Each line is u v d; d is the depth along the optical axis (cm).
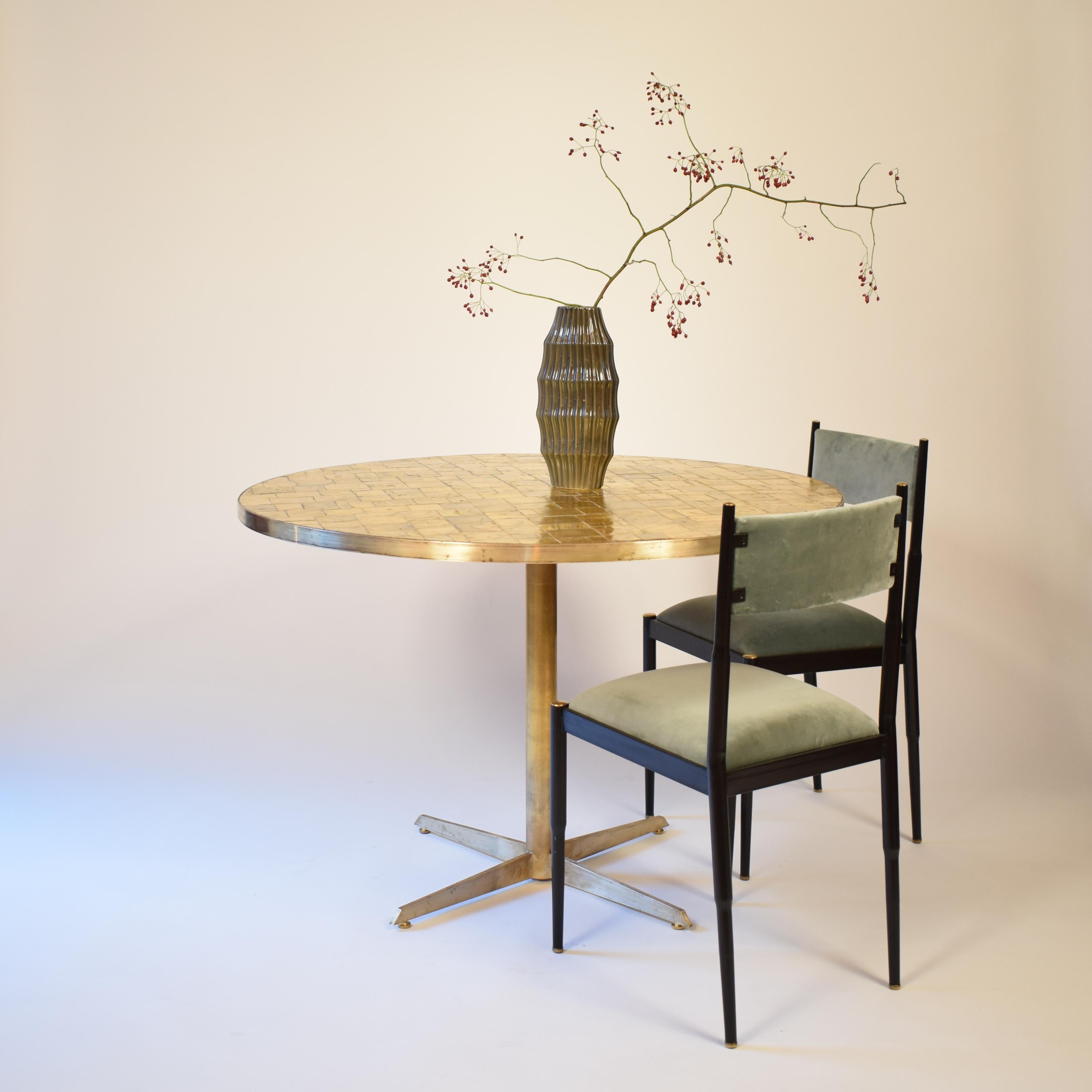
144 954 197
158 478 326
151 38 311
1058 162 320
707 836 248
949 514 336
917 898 218
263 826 250
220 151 316
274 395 327
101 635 329
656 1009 181
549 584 217
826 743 179
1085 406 327
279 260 322
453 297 328
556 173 325
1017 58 319
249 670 333
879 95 324
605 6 320
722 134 325
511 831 249
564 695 338
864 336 333
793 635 229
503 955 198
